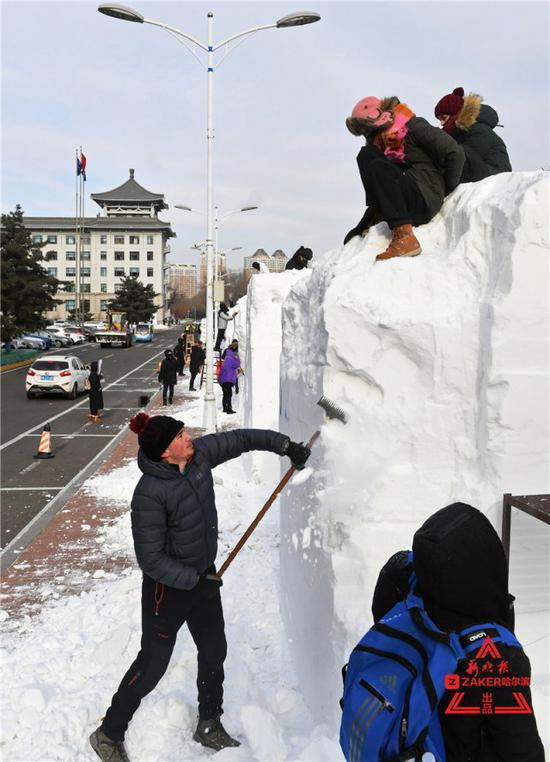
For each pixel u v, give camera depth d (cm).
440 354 283
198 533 319
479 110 395
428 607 160
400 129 326
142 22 1387
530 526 274
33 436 1443
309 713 352
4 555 703
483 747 148
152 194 10344
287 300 434
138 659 328
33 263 3731
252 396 897
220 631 341
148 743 335
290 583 411
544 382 269
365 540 294
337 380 302
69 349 4606
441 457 291
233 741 333
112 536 755
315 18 1401
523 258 264
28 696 373
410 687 149
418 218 327
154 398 2111
